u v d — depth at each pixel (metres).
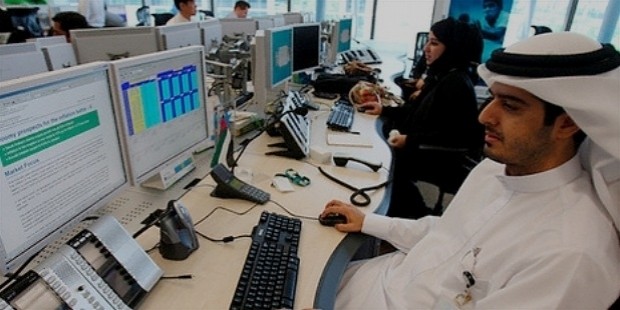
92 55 2.15
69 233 0.92
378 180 1.48
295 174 1.48
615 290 0.68
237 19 3.48
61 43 2.07
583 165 0.83
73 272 0.73
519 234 0.83
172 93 1.21
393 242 1.22
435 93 2.10
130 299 0.80
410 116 2.33
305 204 1.29
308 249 1.05
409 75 4.50
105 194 0.97
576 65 0.71
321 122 2.14
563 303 0.68
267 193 1.32
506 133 0.81
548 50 0.74
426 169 2.18
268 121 1.92
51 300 0.68
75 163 0.87
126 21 6.16
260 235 1.06
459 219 1.07
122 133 1.00
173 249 0.96
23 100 0.72
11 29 3.68
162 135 1.19
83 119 0.87
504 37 5.13
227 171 1.34
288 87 2.55
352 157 1.60
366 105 2.43
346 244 1.10
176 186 1.35
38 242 0.78
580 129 0.74
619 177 0.75
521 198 0.88
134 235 1.05
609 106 0.68
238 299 0.84
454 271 0.93
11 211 0.72
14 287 0.65
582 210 0.76
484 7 5.10
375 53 4.78
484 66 0.88
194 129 1.37
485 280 0.86
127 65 0.98
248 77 2.36
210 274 0.92
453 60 2.09
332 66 3.72
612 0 4.56
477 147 2.07
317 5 5.97
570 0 4.81
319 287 0.91
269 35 1.98
